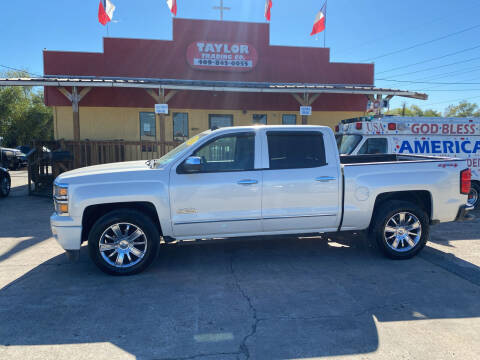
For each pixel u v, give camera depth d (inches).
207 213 188.5
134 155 580.4
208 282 177.5
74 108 457.1
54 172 443.2
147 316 142.7
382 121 332.5
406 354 117.0
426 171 207.8
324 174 196.9
